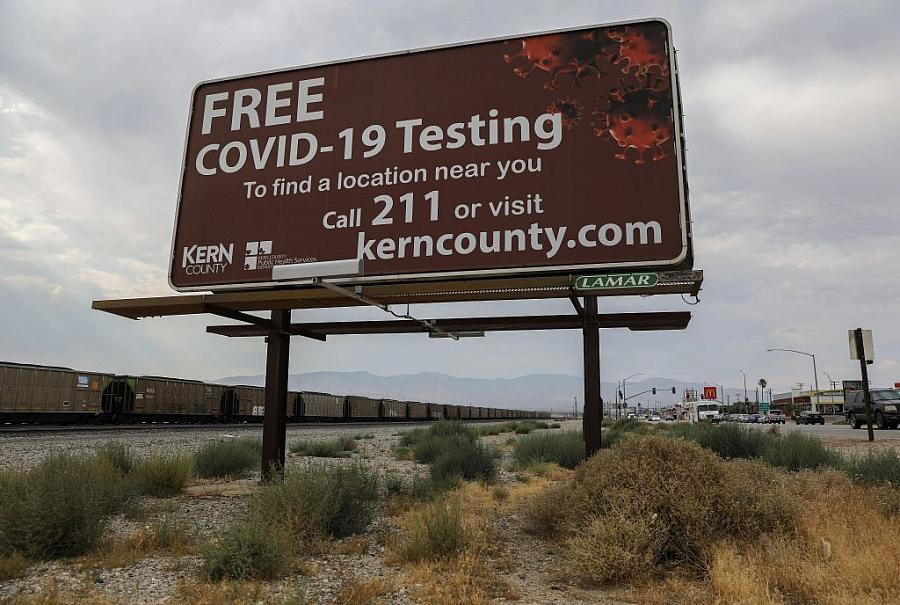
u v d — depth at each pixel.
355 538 7.25
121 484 8.68
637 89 8.44
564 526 6.84
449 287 8.76
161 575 5.63
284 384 10.70
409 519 7.71
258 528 6.05
